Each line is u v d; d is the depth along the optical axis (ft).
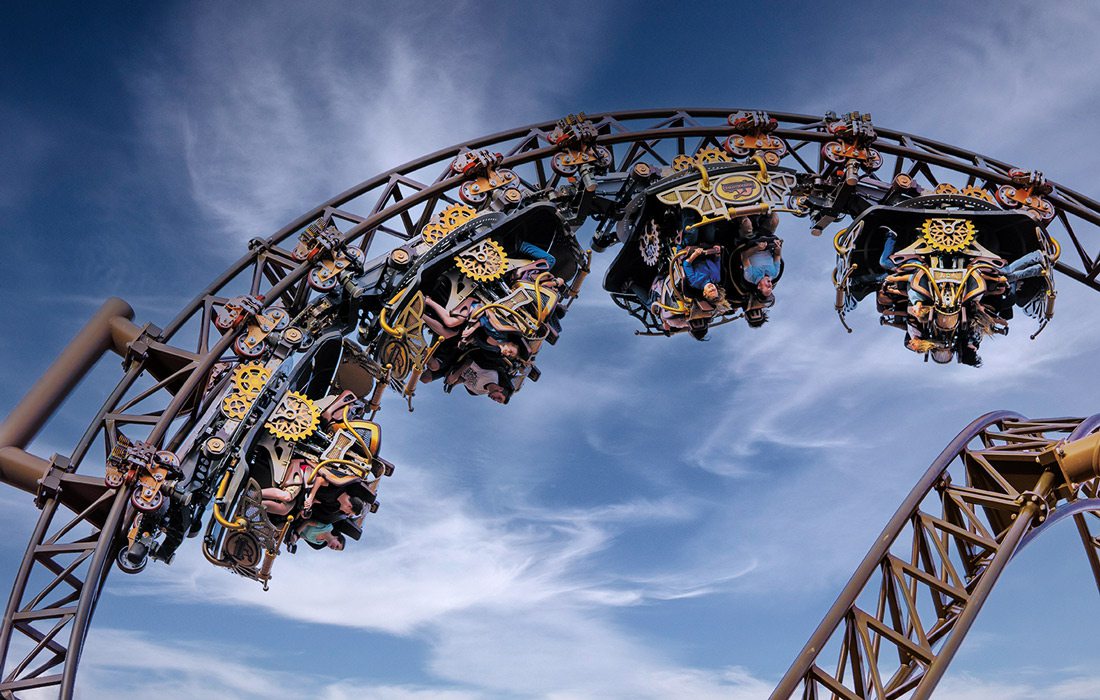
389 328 82.17
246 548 77.05
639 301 95.20
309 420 77.61
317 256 82.79
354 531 79.92
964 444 81.25
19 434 74.90
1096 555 87.66
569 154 88.63
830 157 91.09
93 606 71.41
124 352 79.77
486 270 84.12
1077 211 94.38
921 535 78.07
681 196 87.04
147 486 73.05
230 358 81.92
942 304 87.86
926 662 70.54
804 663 70.03
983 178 93.91
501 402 88.84
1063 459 78.13
